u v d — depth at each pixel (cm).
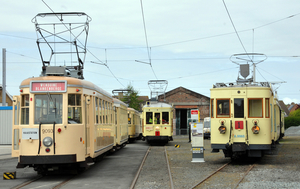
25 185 916
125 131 2417
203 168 1248
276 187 852
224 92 1350
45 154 984
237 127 1318
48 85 1016
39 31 1434
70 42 1439
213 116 1351
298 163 1338
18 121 1020
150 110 2634
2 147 2425
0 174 1148
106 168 1281
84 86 1080
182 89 5066
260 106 1320
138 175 1094
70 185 917
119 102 2073
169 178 1027
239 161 1459
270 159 1509
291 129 5078
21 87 1032
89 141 1124
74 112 1034
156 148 2375
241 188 848
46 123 998
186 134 5066
